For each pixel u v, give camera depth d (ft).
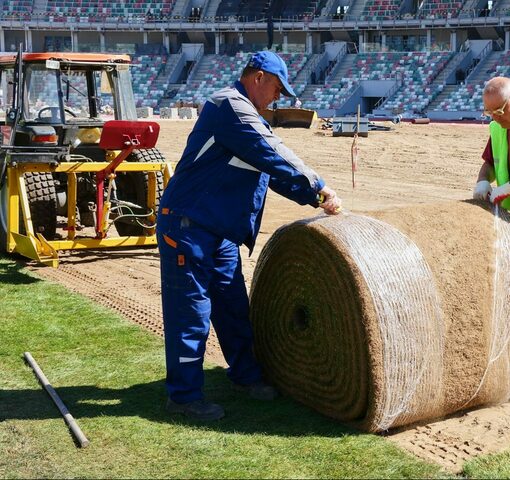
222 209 14.94
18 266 29.25
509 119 15.78
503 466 13.32
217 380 17.58
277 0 189.78
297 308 15.69
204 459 13.56
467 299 15.01
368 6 177.99
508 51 159.22
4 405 16.10
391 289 14.07
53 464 13.43
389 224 15.17
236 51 190.19
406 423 14.88
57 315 22.79
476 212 16.02
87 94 32.96
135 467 13.30
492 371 15.62
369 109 166.91
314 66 172.76
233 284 16.07
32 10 199.21
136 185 32.68
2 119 33.60
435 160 69.77
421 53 166.71
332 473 13.02
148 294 25.43
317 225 14.84
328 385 15.08
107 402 16.22
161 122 126.21
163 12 195.42
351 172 62.64
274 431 14.73
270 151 14.42
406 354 14.12
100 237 30.37
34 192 30.35
